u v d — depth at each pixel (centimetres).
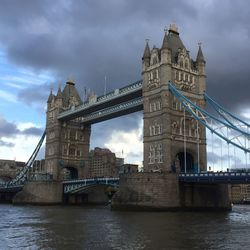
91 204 12381
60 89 12950
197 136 8419
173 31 9431
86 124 12975
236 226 4766
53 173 12375
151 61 9062
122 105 10238
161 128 8431
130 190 7631
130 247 3216
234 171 7125
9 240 3675
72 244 3400
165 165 8150
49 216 6669
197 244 3362
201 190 8038
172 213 6962
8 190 14738
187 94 8862
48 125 13150
